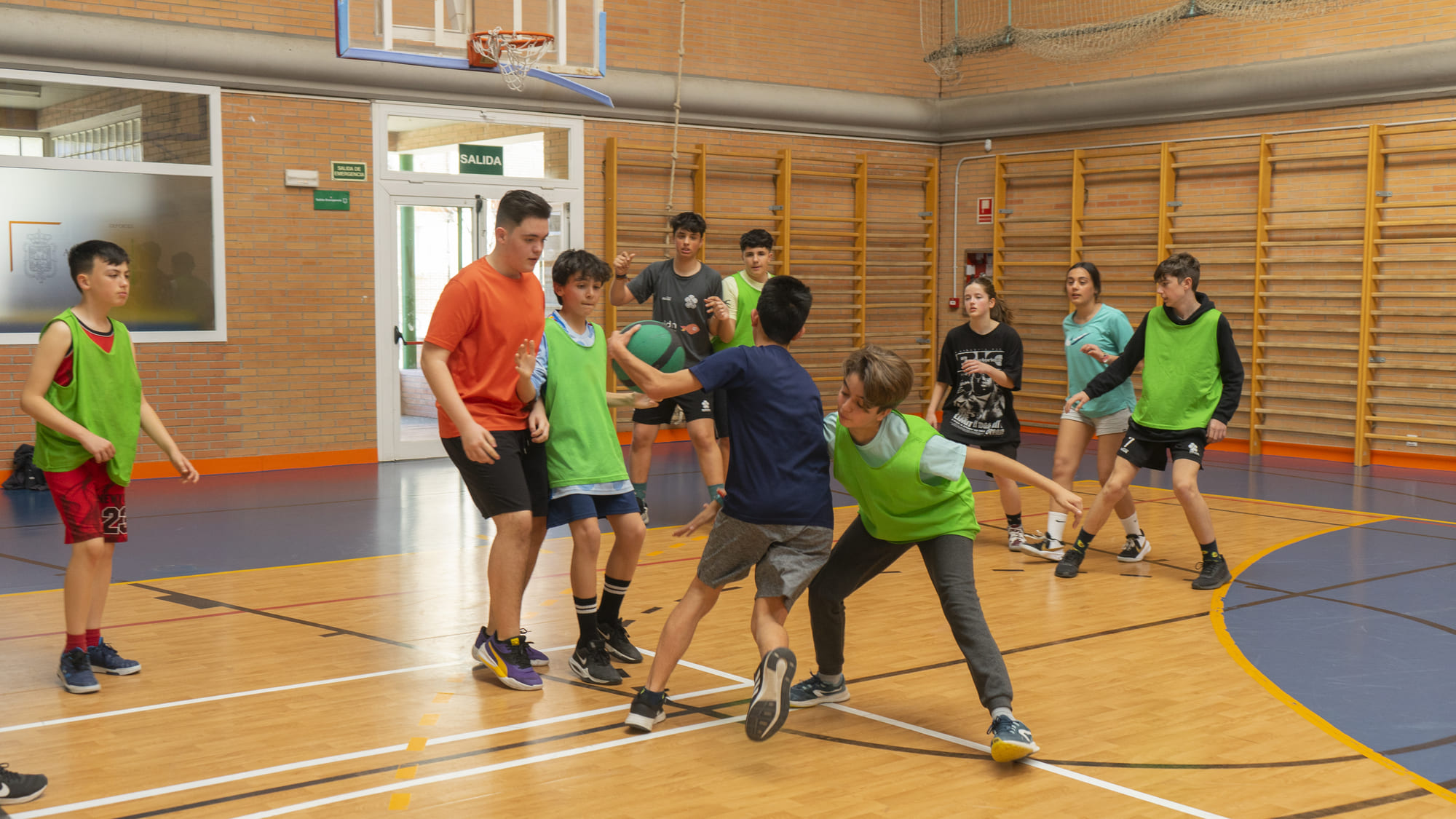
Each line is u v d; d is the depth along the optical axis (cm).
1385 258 1005
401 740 346
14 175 855
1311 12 998
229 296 943
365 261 1001
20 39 838
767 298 344
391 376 1021
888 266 1318
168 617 499
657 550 649
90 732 352
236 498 827
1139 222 1182
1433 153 983
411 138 1018
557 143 1100
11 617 496
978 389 650
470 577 581
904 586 563
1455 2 966
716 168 1196
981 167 1312
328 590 551
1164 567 608
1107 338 627
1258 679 413
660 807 296
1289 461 1050
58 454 390
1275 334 1092
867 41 1287
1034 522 746
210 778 315
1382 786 312
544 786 310
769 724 305
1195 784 313
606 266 413
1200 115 1119
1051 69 1238
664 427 1191
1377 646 457
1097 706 382
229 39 914
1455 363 975
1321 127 1049
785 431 335
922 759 333
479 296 376
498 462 387
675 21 1161
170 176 914
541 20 934
